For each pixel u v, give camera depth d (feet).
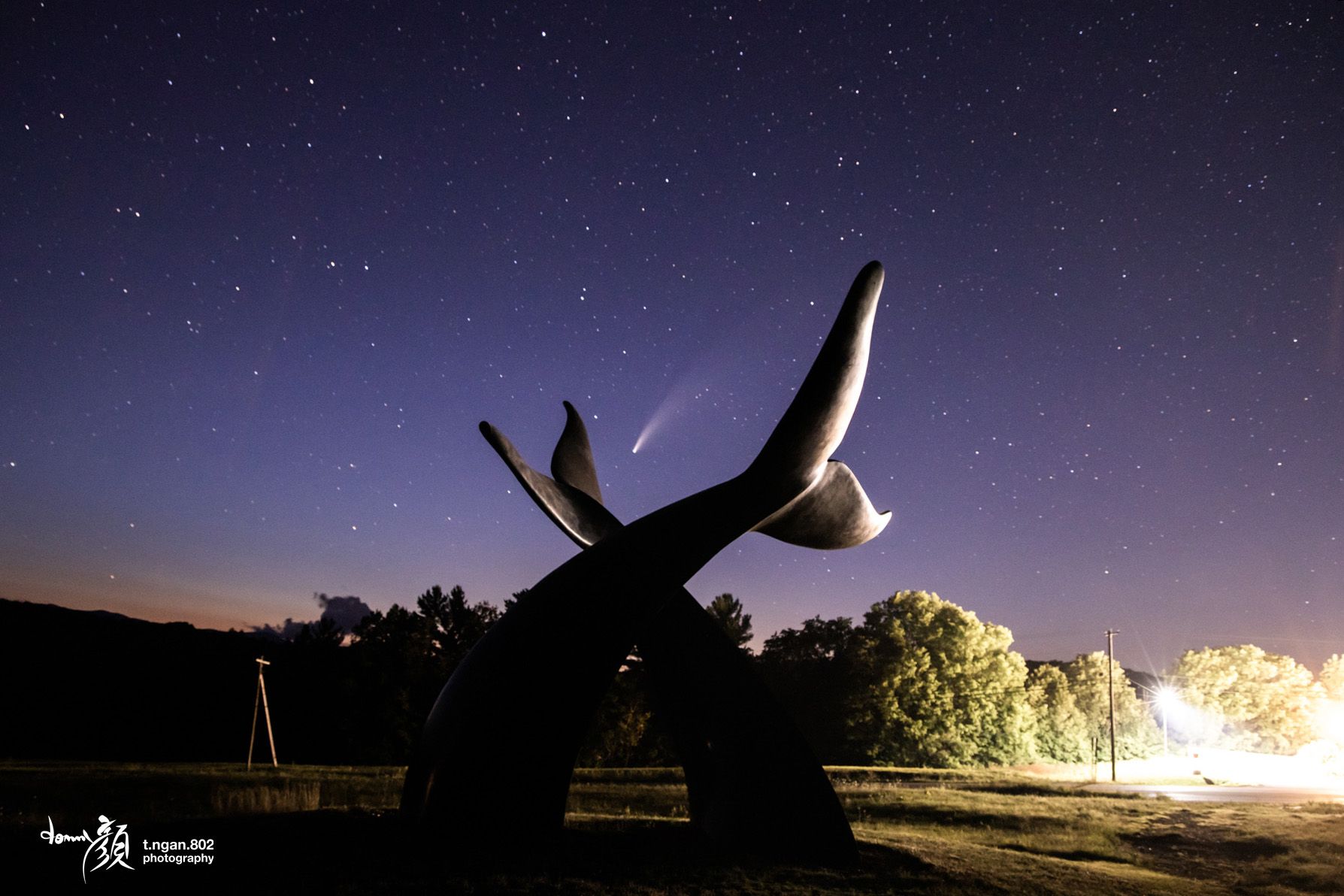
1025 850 41.57
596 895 21.54
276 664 134.82
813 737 154.51
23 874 22.70
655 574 27.04
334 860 23.63
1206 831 47.91
